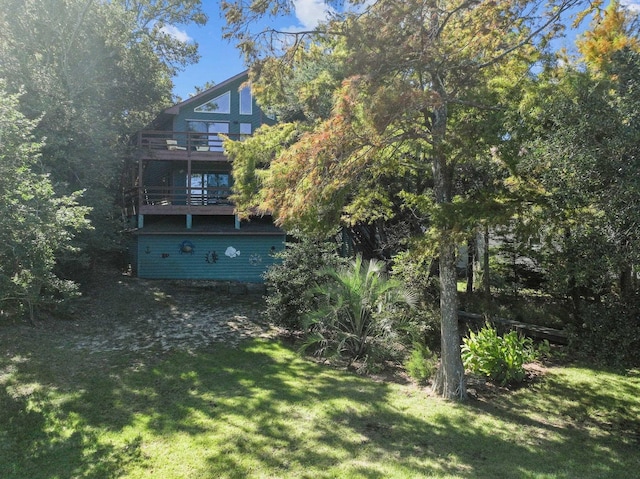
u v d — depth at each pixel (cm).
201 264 1970
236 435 650
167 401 779
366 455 602
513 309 1401
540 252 841
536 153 580
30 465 551
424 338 1127
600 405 842
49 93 1437
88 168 1537
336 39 792
